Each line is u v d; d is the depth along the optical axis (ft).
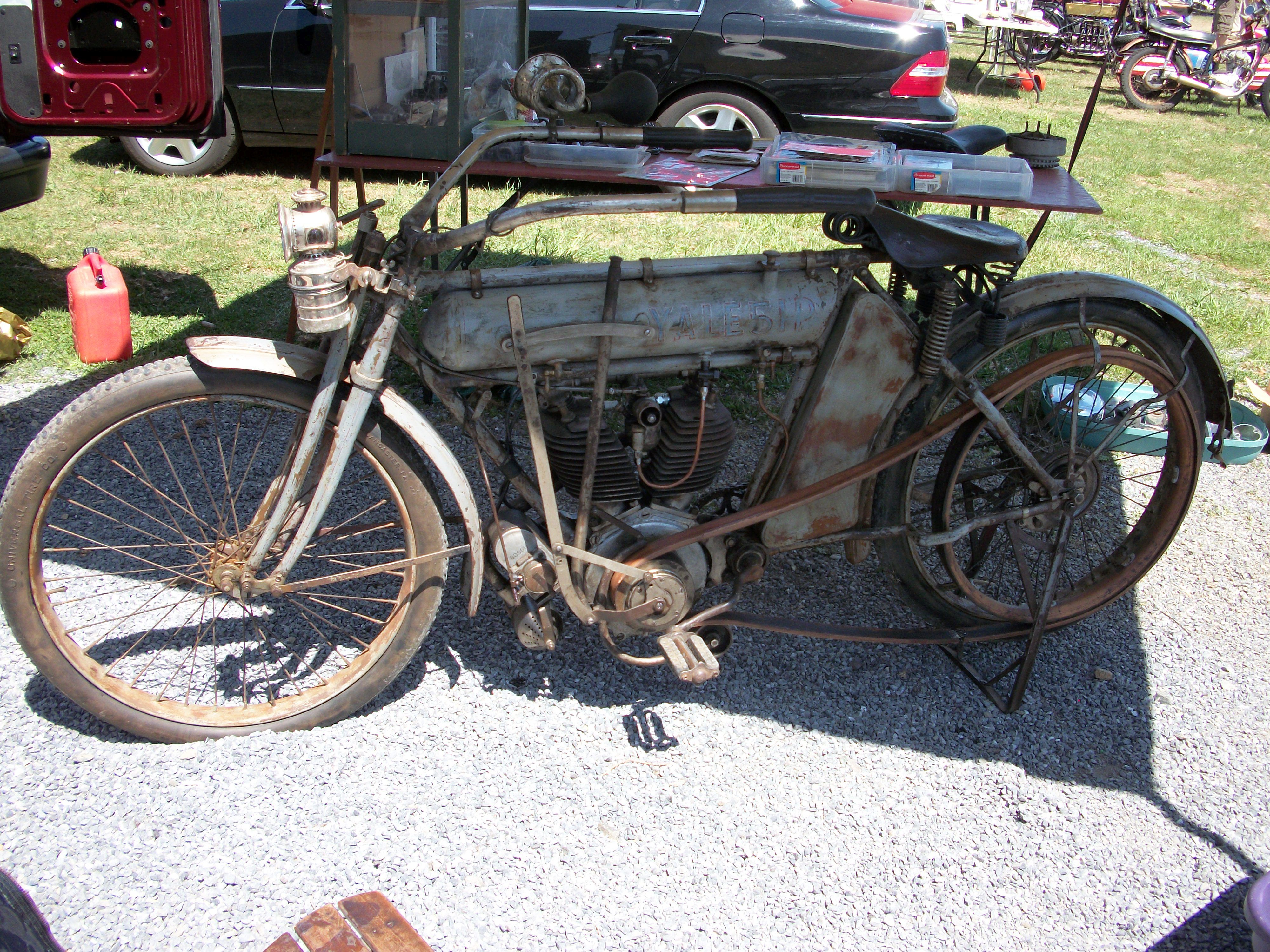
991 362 13.70
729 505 8.34
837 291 7.33
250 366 6.70
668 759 7.73
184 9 7.98
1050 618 9.00
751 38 20.07
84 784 7.16
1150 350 8.41
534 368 7.03
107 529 9.97
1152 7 38.19
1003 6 38.45
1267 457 12.96
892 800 7.52
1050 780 7.80
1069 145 29.45
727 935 6.42
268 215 18.89
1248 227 22.47
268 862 6.69
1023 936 6.56
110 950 6.09
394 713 8.00
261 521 7.27
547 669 8.56
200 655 8.50
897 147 8.80
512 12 9.84
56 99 8.18
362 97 8.37
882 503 8.34
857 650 9.05
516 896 6.58
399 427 7.23
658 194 6.55
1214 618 9.80
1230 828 7.47
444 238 6.44
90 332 12.64
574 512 9.93
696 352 7.22
